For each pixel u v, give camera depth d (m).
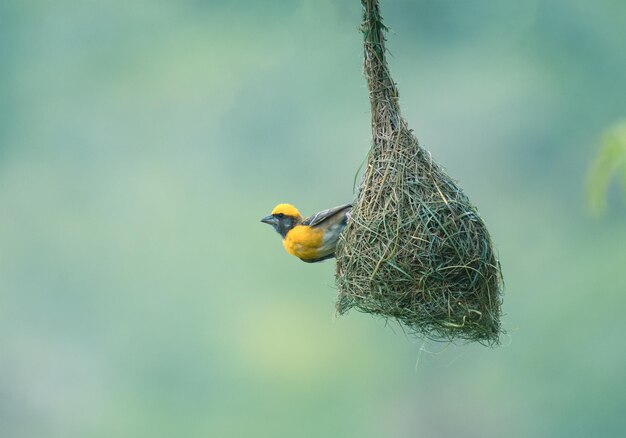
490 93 15.39
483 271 7.82
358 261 7.96
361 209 8.00
